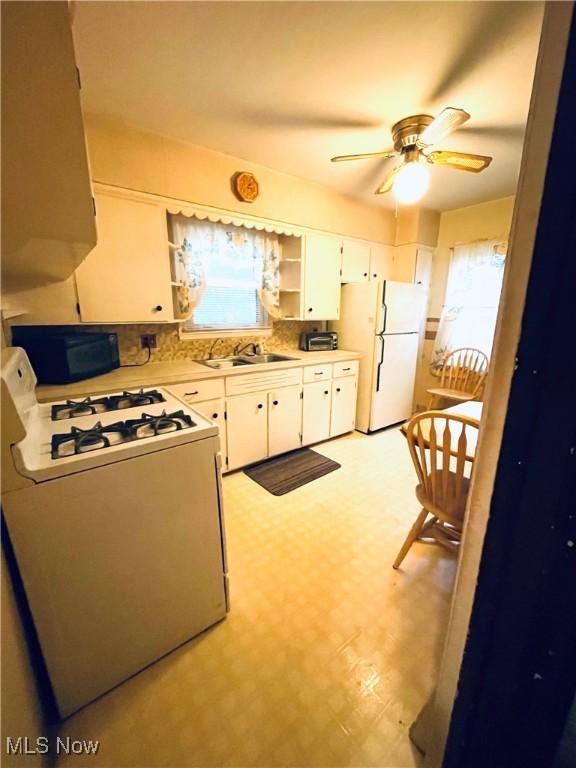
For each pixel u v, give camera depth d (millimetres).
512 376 510
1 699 643
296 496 2236
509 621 587
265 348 3166
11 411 791
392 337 3254
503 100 1654
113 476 978
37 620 907
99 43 1302
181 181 2148
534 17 1175
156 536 1096
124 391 1682
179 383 2098
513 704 624
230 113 1804
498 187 2820
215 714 1026
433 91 1595
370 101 1683
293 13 1174
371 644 1248
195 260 2393
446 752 748
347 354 3160
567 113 408
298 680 1122
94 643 1024
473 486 622
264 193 2539
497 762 683
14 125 683
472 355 3342
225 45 1319
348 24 1219
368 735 979
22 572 866
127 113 1810
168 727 997
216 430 1176
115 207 1931
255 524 1941
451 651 730
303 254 2885
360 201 3191
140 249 2045
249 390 2463
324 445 3104
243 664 1172
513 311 500
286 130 1969
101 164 1867
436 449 1352
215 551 1256
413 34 1263
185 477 1128
